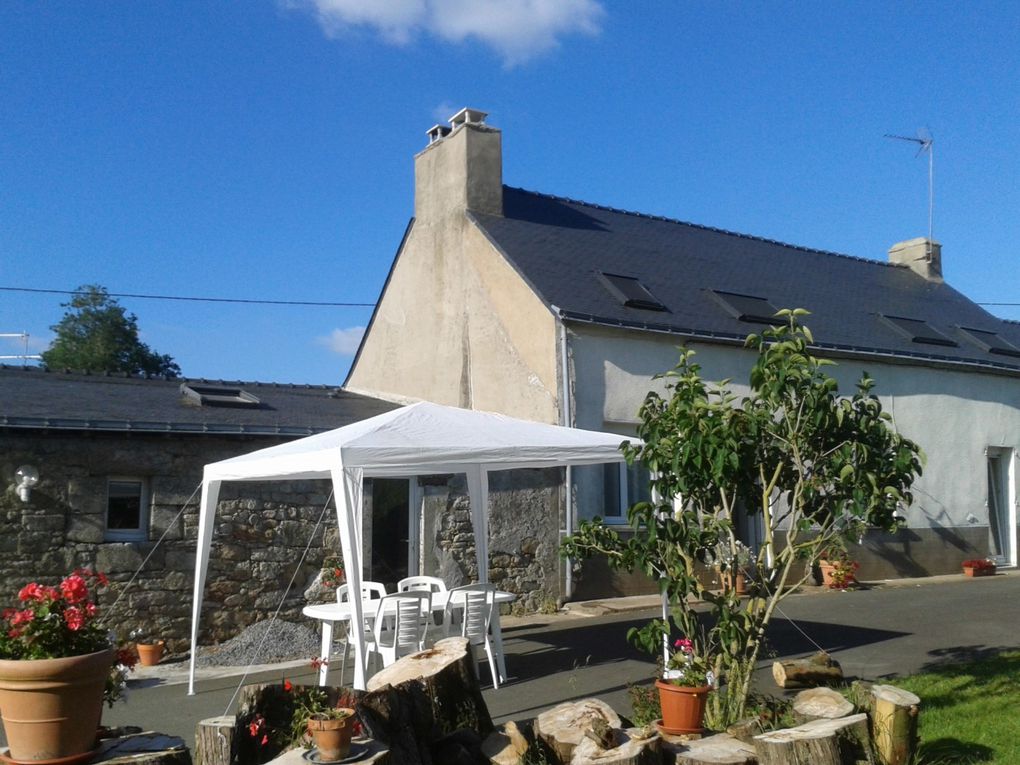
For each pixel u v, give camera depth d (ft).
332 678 29.09
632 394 44.50
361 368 59.00
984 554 57.26
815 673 25.03
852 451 18.95
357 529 27.35
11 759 12.59
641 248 54.75
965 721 21.17
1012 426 59.62
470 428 26.73
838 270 65.77
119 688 14.19
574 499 43.24
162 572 33.53
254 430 35.63
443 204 51.85
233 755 15.19
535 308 44.34
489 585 27.43
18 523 31.24
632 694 21.15
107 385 40.40
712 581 44.78
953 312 65.62
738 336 47.11
